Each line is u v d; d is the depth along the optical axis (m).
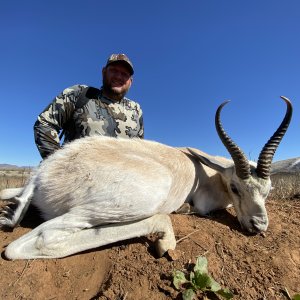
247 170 1.21
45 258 0.96
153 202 1.04
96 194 1.00
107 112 1.50
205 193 1.35
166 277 0.92
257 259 1.06
